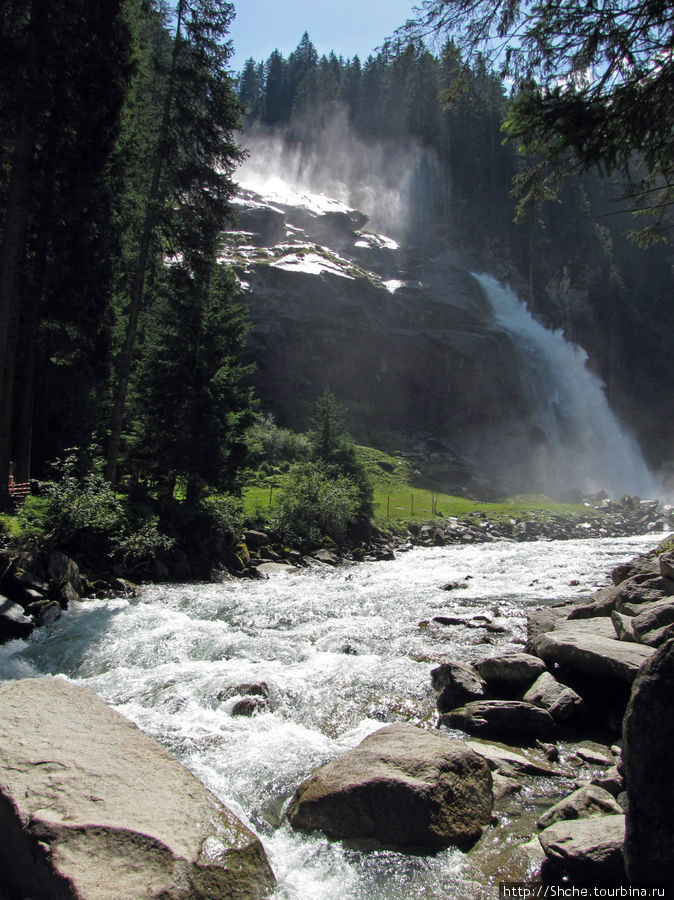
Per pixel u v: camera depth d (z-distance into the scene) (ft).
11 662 35.35
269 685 29.43
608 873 14.84
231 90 80.53
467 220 340.59
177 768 17.06
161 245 84.53
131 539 59.06
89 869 12.80
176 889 12.74
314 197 354.95
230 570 70.64
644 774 14.19
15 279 60.18
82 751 16.92
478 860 16.37
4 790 14.83
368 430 229.66
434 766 18.60
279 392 219.61
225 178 80.02
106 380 92.99
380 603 53.47
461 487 202.18
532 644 33.78
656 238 29.96
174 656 35.78
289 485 97.55
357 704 28.43
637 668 25.96
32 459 86.33
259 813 18.95
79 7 66.44
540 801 19.74
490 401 246.88
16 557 45.83
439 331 252.83
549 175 26.32
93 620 43.37
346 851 16.84
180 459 74.43
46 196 68.49
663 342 326.44
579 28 20.79
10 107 61.00
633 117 21.80
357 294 247.91
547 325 310.86
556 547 113.29
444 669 30.25
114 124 74.74
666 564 35.68
